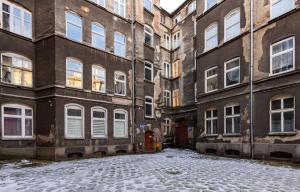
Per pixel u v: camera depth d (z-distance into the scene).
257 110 16.70
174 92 33.62
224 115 19.83
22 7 18.42
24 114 17.88
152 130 26.28
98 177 10.13
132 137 23.92
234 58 19.08
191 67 30.38
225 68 20.05
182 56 32.34
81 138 19.14
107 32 22.41
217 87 20.97
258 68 16.89
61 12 18.58
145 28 26.94
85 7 20.55
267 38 16.39
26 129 17.94
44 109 18.12
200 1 23.78
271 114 15.80
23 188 8.33
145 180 9.34
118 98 22.84
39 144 18.12
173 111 33.12
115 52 23.20
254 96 17.02
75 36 19.66
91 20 21.00
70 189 8.05
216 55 21.17
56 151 17.23
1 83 16.64
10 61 17.42
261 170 11.65
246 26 18.08
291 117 14.61
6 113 16.86
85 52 20.25
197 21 24.12
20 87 17.75
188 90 30.78
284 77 15.06
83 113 19.55
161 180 9.32
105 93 21.56
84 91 19.78
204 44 22.92
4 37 17.14
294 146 14.10
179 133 31.86
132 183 8.83
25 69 18.33
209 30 22.44
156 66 28.50
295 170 11.59
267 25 16.42
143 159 17.33
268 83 16.08
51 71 17.98
